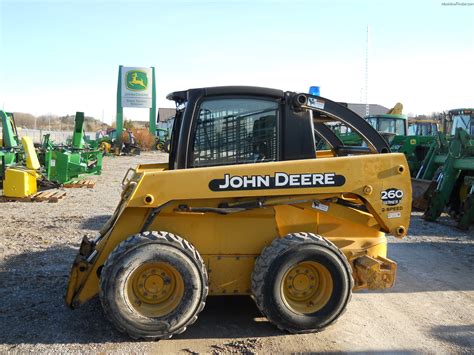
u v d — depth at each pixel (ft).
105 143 106.73
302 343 13.17
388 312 15.80
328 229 14.71
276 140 14.42
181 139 14.16
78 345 12.73
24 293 16.56
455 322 15.08
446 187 31.71
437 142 37.73
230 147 14.34
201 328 13.98
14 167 39.81
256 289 13.34
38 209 33.81
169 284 13.07
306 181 13.62
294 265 13.37
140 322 12.69
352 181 13.88
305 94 14.35
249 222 14.16
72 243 23.71
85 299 13.60
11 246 22.93
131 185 14.79
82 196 40.70
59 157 44.60
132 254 12.59
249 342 13.10
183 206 13.48
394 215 14.21
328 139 19.12
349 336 13.75
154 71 128.88
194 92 14.21
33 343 12.80
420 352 12.93
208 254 14.01
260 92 14.26
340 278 13.56
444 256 23.38
